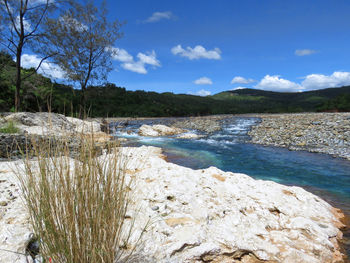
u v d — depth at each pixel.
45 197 1.70
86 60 16.95
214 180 4.50
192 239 2.47
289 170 7.73
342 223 3.78
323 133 13.53
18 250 2.04
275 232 3.00
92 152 1.84
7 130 8.04
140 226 2.65
